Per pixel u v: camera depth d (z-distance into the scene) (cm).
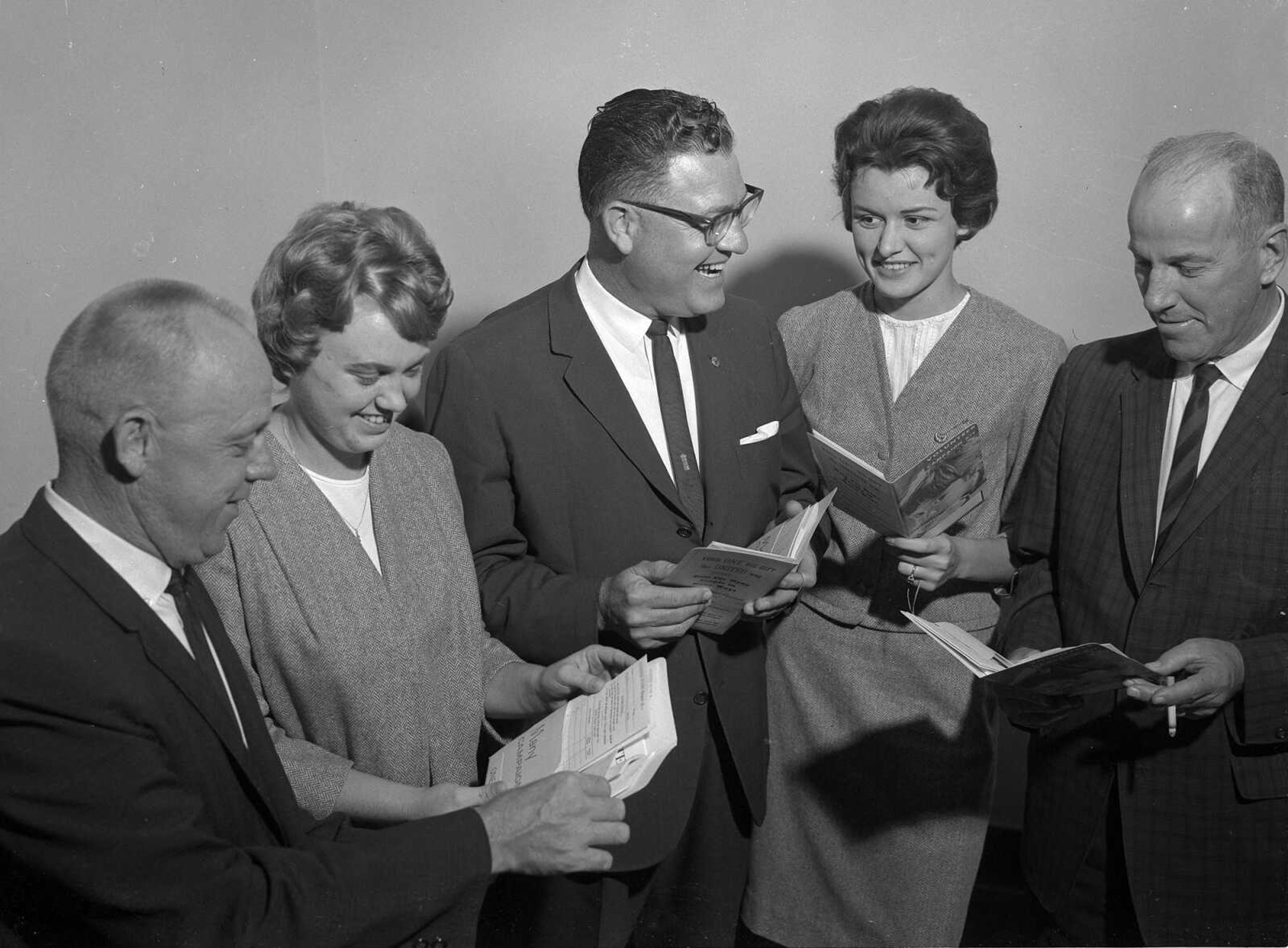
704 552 157
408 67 283
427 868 128
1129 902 174
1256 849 163
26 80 213
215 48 254
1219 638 163
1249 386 162
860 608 212
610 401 182
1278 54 245
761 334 202
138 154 236
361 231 141
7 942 120
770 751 227
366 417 148
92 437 118
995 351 203
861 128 193
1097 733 172
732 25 268
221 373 118
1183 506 165
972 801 212
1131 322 262
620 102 175
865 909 220
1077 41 253
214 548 126
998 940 241
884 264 197
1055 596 186
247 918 120
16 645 112
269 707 153
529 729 163
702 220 170
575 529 185
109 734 115
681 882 196
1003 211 263
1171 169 155
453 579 162
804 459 210
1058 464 186
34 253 215
